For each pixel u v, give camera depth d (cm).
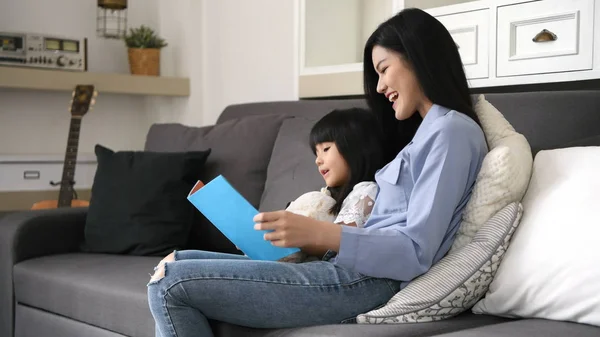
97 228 254
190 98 388
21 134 375
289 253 155
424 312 146
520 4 221
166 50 397
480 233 151
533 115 190
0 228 253
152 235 248
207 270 148
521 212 151
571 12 208
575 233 138
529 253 143
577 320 135
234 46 371
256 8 356
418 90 164
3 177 338
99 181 261
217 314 151
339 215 167
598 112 180
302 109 265
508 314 147
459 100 161
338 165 176
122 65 403
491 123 167
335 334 138
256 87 359
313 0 307
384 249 145
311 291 149
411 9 164
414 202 149
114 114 403
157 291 148
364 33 307
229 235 157
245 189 252
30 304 238
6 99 370
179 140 283
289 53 339
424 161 153
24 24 371
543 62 217
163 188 252
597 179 143
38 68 348
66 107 388
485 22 232
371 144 175
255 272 149
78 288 214
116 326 200
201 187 159
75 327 217
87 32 391
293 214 147
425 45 159
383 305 153
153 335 186
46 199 350
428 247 146
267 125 259
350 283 151
